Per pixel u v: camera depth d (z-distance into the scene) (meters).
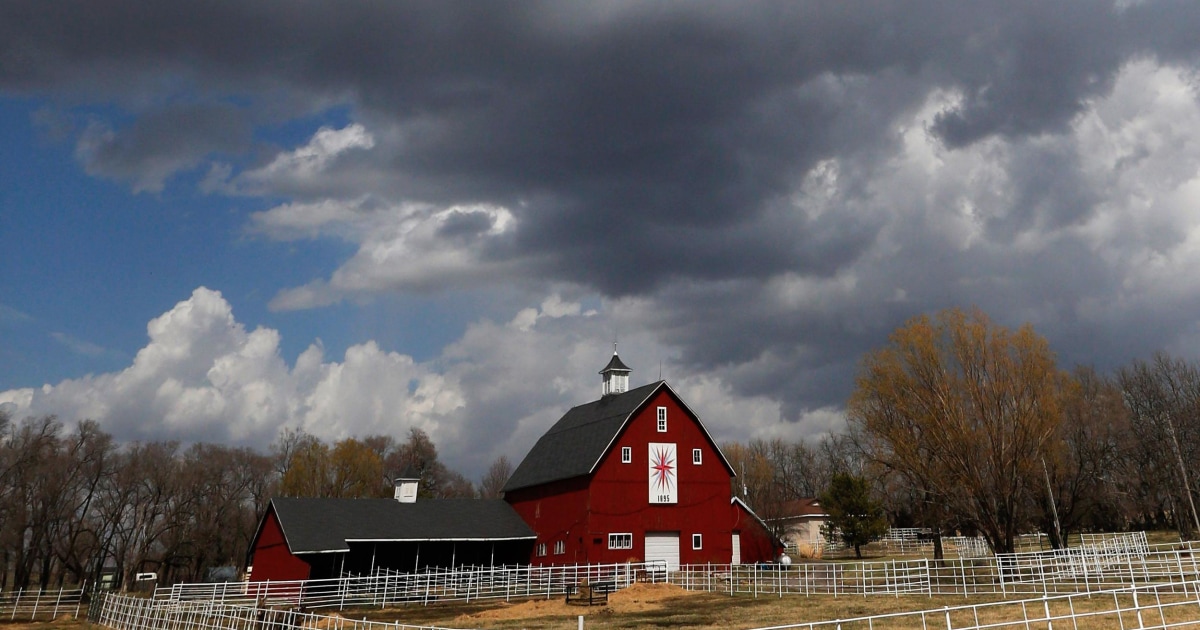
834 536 76.62
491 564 54.44
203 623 32.88
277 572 48.28
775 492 89.56
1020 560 43.81
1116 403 77.62
